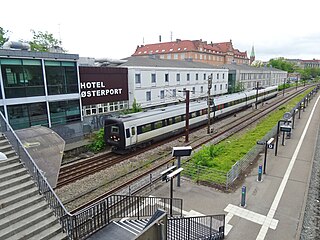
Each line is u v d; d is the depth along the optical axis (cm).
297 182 1398
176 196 1242
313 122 3011
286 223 1033
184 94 4134
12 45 1997
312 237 962
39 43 4231
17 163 899
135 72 3134
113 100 2908
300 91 7562
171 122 2417
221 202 1188
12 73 1884
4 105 1853
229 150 1905
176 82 3925
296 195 1256
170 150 2083
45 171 1092
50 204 808
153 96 3506
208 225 1000
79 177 1527
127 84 3095
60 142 1284
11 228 695
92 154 2091
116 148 2052
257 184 1373
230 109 3591
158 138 2305
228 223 1030
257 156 1822
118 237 777
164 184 1370
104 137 2062
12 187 810
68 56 2228
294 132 2533
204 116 2941
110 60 3278
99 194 1313
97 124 2702
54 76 2172
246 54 11719
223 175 1415
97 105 2723
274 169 1580
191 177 1447
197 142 2292
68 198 1283
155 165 1703
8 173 844
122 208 1036
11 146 947
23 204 767
